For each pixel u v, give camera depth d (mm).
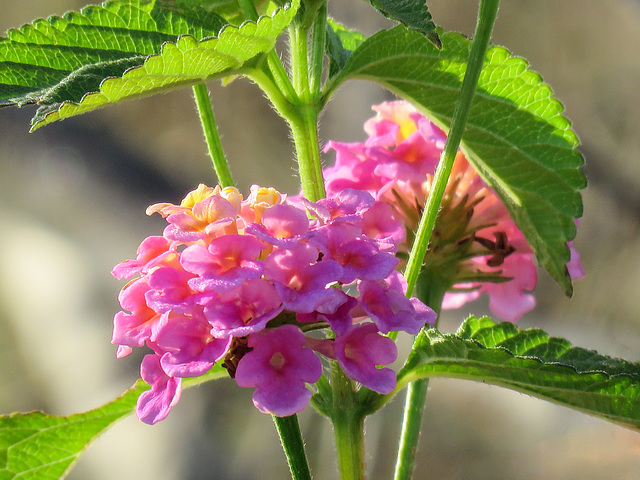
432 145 332
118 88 288
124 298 281
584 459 664
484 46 297
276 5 313
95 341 788
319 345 280
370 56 314
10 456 306
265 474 704
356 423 299
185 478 701
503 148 321
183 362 273
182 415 731
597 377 292
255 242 275
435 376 299
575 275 350
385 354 278
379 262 278
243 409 735
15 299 795
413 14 291
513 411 728
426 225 300
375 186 333
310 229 279
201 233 277
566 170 320
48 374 774
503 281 338
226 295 273
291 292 273
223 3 314
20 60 301
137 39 307
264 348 275
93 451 711
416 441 323
